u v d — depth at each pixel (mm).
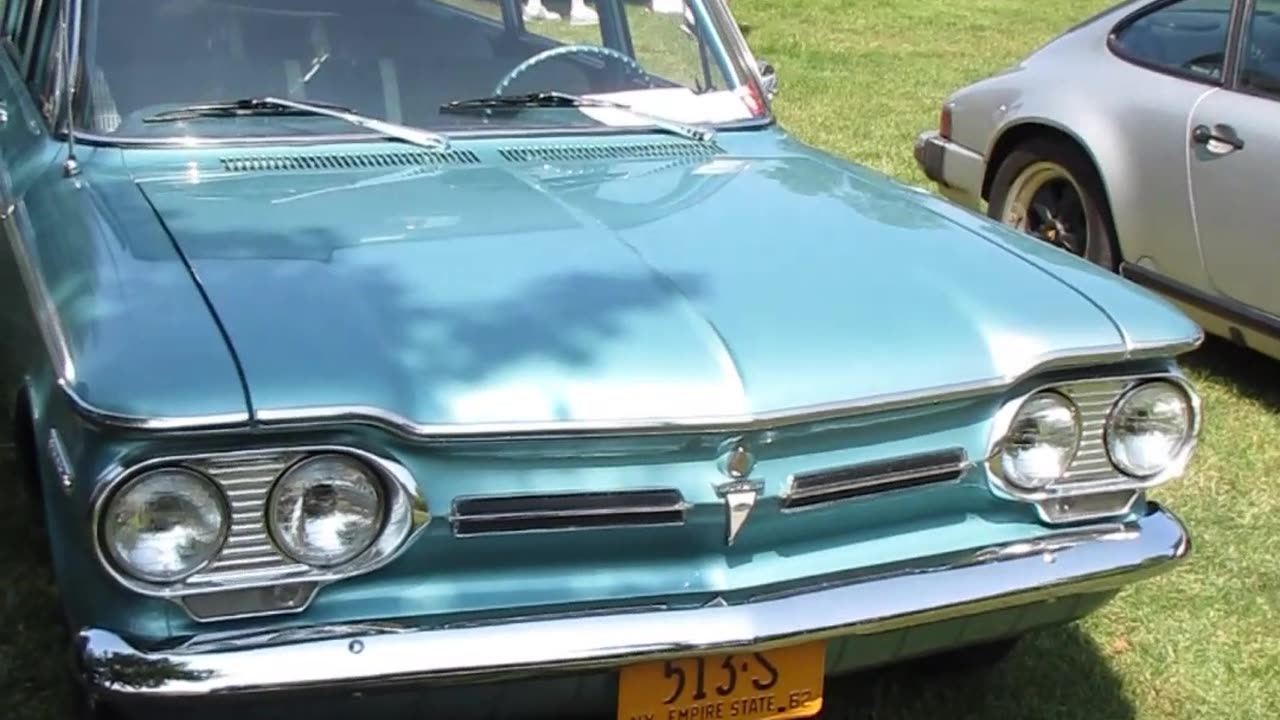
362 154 3080
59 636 3297
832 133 8891
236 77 3113
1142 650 3512
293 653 2086
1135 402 2592
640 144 3359
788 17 14273
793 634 2289
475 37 3342
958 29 14125
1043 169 5680
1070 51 5699
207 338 2156
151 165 2930
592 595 2254
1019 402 2490
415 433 2105
